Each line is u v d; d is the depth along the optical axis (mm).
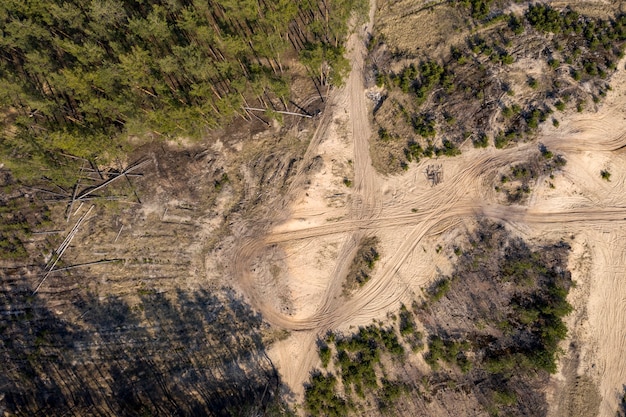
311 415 48938
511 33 49219
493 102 48156
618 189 46938
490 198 48125
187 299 49656
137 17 46281
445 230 48781
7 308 48438
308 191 48500
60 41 42875
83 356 48656
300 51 49500
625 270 46812
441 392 48469
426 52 50438
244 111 49750
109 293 49250
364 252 49312
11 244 48969
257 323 49531
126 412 48344
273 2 48594
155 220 50000
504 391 46719
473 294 48125
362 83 50719
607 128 46719
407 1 50938
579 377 46312
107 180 50094
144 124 45438
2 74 44531
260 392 48938
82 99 45688
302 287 48719
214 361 49219
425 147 49500
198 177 50219
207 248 49812
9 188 49500
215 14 50469
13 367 48188
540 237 47031
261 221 49375
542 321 45875
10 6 42844
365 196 49812
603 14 48781
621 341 46938
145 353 49094
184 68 44906
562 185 46625
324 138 49188
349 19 50562
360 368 48438
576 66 47750
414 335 49125
